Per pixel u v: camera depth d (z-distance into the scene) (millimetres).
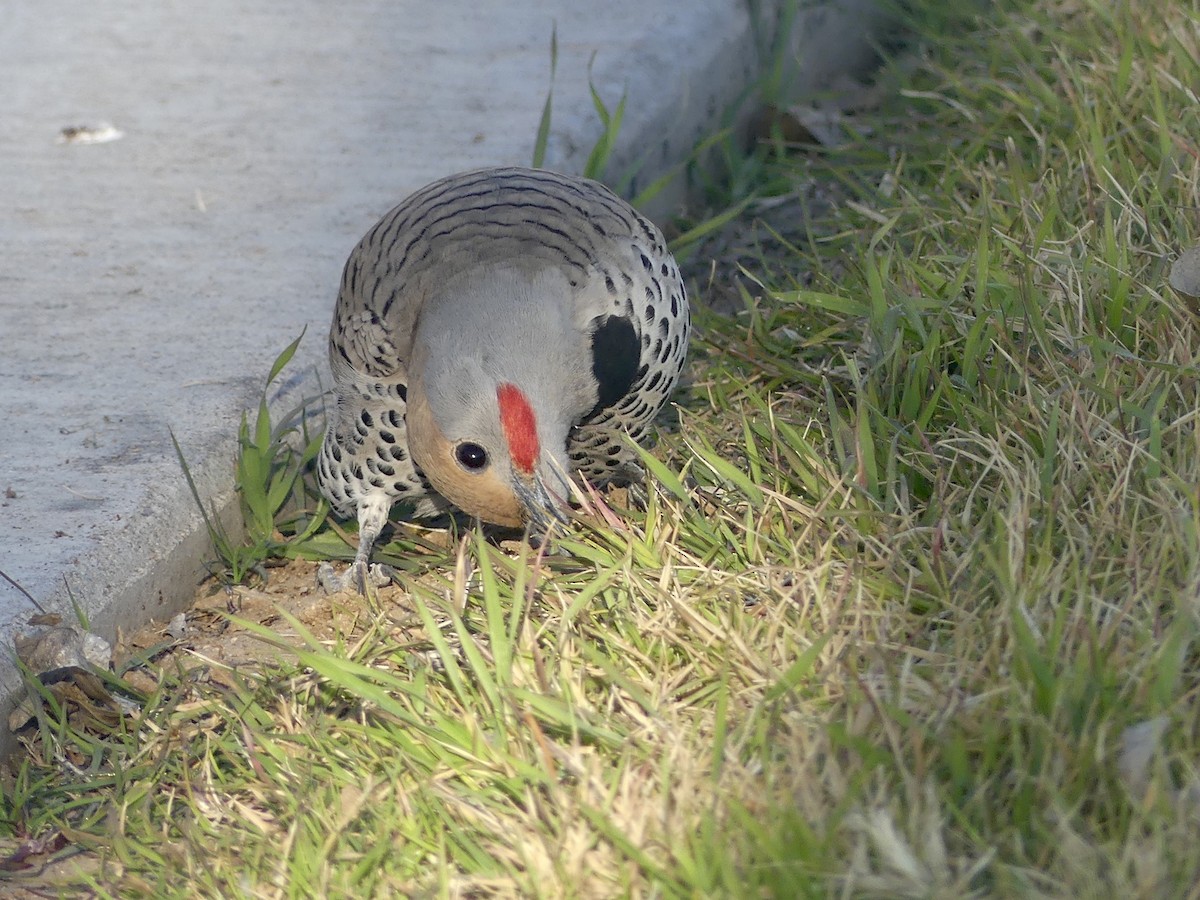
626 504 4422
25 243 5695
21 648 3711
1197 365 4016
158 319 5172
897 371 4301
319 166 6195
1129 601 3195
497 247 3900
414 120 6523
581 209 3979
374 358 3980
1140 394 3963
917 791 2785
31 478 4328
